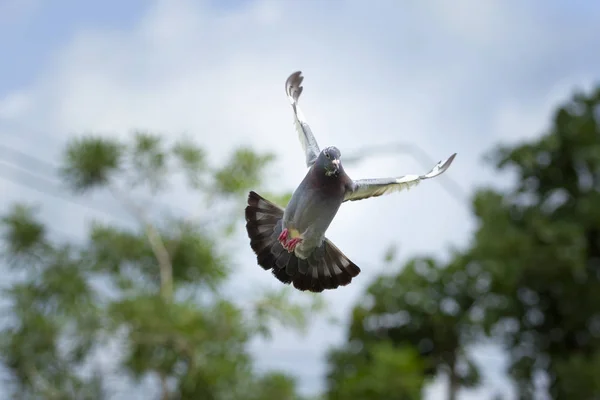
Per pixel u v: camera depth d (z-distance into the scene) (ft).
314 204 21.33
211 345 59.67
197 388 59.47
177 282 65.26
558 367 64.64
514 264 64.75
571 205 68.95
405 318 65.00
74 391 60.18
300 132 22.12
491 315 64.75
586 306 66.69
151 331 58.44
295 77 22.58
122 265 64.75
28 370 59.88
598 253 68.39
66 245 63.57
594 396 63.41
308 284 22.70
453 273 65.21
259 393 59.98
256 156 64.75
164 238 64.49
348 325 64.80
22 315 59.93
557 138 68.85
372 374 59.67
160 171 65.16
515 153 69.00
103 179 63.77
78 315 59.41
